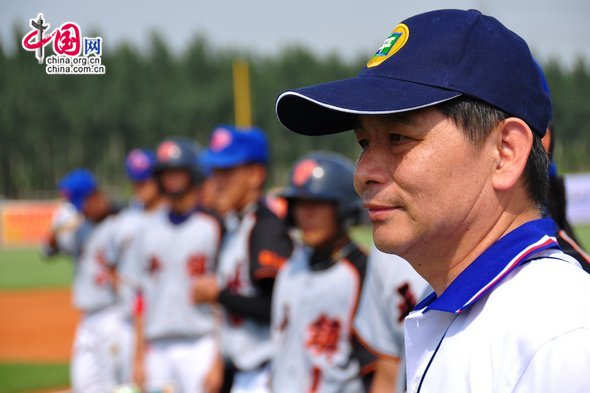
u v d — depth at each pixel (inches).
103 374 387.9
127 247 383.6
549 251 73.0
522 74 74.9
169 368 308.8
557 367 61.2
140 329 315.3
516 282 69.6
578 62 1318.9
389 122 74.6
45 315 748.0
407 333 79.8
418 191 73.6
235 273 249.8
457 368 69.3
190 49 3294.8
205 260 306.3
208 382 259.9
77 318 727.7
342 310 187.0
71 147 2957.7
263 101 3115.2
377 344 151.7
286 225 226.4
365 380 183.3
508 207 75.5
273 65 3358.8
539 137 77.2
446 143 72.7
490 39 74.6
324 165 197.3
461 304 71.2
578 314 63.6
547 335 63.0
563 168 1521.9
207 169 317.4
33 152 2893.7
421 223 74.3
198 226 308.0
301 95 76.4
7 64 2847.0
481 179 73.9
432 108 72.9
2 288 958.4
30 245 1694.1
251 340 246.5
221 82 3233.3
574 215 1489.9
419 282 141.5
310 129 89.3
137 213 394.6
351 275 187.5
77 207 412.2
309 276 194.4
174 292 307.1
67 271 1157.1
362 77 77.1
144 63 3189.0
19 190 2878.9
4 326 687.1
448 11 78.5
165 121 3088.1
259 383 244.1
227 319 253.0
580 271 70.1
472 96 72.4
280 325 200.8
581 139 1491.1
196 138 3139.8
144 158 419.2
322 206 192.1
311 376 191.0
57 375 473.4
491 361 66.4
